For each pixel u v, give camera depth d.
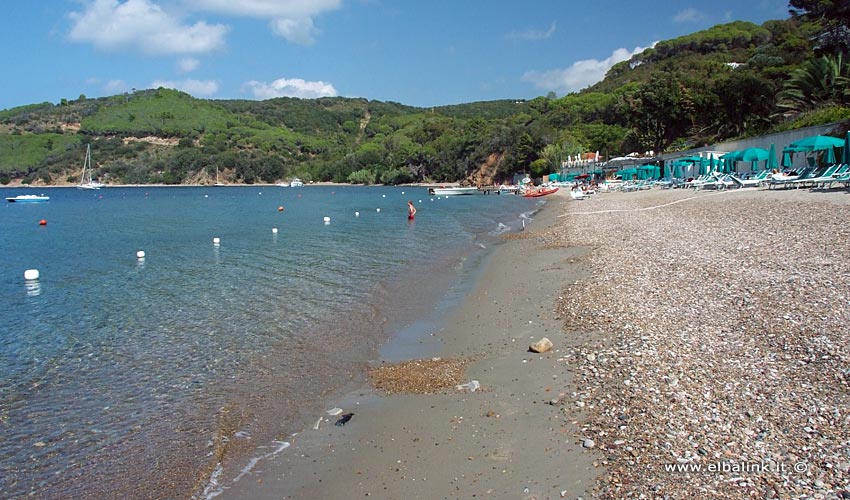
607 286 13.97
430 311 14.34
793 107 52.84
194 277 19.78
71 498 6.43
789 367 7.70
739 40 132.25
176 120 193.12
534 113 151.75
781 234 18.05
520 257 21.16
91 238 33.25
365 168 167.62
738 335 9.22
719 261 15.20
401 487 6.19
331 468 6.78
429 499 5.88
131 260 24.28
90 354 11.54
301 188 144.75
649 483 5.45
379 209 57.72
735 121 68.19
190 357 11.17
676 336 9.53
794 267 13.34
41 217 50.50
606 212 35.69
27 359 11.32
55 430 8.13
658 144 85.44
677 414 6.77
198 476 6.77
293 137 198.75
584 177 82.62
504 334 11.62
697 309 10.97
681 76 89.06
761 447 5.83
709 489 5.22
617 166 78.75
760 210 24.77
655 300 12.03
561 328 11.27
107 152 160.75
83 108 193.88
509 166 119.25
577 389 8.05
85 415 8.62
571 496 5.50
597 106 123.38
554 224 32.28
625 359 8.80
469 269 19.92
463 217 43.78
